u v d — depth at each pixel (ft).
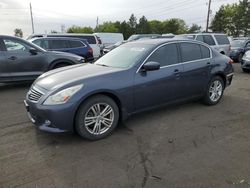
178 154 11.76
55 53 26.73
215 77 19.03
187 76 16.89
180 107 18.58
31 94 13.50
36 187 9.44
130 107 14.40
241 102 20.29
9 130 14.55
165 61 15.97
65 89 12.41
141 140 13.24
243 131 14.38
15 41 24.62
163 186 9.48
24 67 24.91
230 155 11.67
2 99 21.58
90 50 38.34
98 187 9.45
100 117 13.34
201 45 18.40
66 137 13.53
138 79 14.46
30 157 11.55
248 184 9.55
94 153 11.91
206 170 10.45
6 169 10.57
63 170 10.53
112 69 14.47
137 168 10.64
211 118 16.44
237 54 52.42
